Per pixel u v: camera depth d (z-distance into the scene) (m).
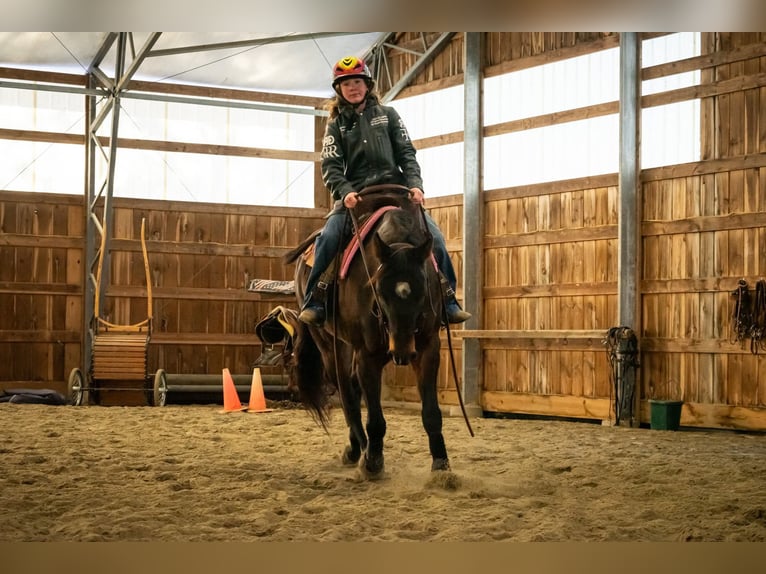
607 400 10.18
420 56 12.34
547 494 4.75
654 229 9.80
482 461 6.21
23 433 7.79
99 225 12.15
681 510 4.26
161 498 4.42
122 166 12.88
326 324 5.39
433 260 4.90
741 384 9.05
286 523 3.79
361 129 5.23
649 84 9.95
